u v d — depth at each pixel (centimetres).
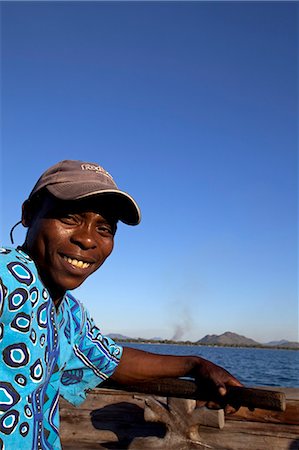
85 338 99
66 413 219
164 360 105
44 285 82
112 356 102
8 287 71
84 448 203
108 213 83
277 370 2431
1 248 77
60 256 81
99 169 86
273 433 195
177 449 192
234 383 99
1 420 71
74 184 80
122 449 202
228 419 202
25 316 73
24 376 74
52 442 84
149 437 199
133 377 105
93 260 83
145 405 198
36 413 78
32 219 85
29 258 79
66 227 81
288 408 195
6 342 72
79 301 100
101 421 215
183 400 193
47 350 79
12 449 72
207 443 197
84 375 100
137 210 85
